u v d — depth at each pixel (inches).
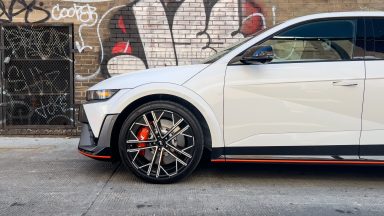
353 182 211.2
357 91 191.3
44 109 323.0
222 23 319.6
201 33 319.6
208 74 195.9
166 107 194.4
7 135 318.7
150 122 196.7
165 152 198.2
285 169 230.8
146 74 201.2
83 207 175.2
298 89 192.2
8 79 319.3
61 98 322.3
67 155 262.4
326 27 199.2
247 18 319.3
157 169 198.2
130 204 178.2
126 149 196.2
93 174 220.5
